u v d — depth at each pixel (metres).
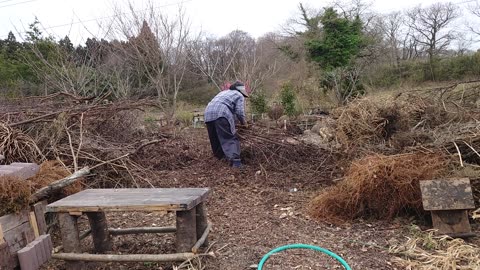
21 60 15.84
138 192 3.01
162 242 3.43
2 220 2.64
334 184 4.91
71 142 4.95
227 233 3.55
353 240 3.31
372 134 5.16
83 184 4.63
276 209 4.20
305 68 21.55
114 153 5.29
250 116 13.01
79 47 15.55
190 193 2.92
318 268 2.82
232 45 20.28
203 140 7.66
